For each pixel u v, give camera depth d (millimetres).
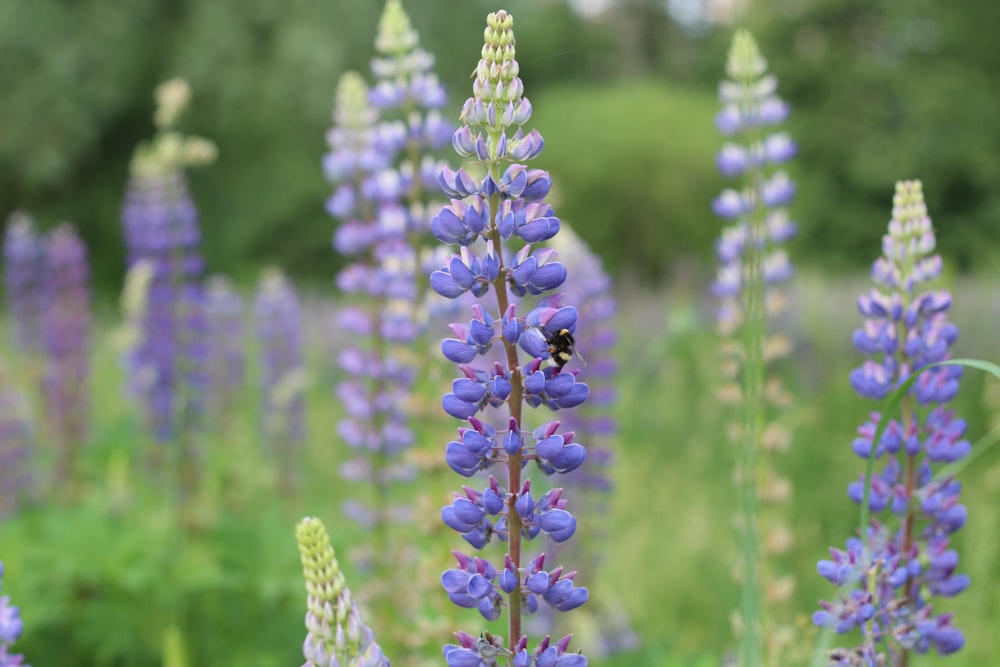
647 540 7047
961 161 30469
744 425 2381
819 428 9742
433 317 4645
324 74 23375
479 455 2131
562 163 26359
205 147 6836
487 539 2148
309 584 1998
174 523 6328
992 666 4711
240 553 5605
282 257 26625
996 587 5262
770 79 4754
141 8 23625
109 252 26453
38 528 6461
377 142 4719
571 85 39250
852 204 31734
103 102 23828
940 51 32281
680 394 10578
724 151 4801
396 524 5090
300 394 7828
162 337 6664
